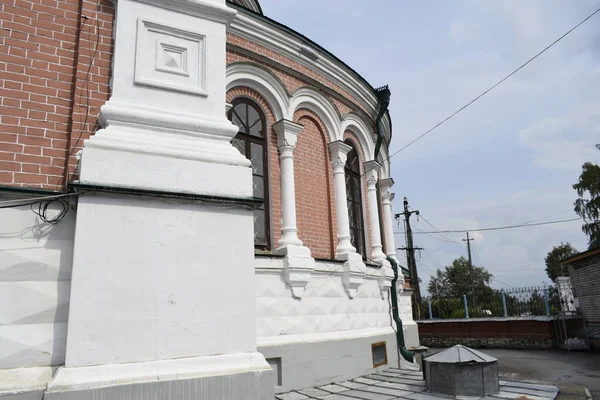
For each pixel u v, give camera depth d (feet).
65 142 14.05
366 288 30.07
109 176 13.56
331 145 30.66
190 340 13.64
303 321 24.14
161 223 14.05
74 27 15.07
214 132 16.02
